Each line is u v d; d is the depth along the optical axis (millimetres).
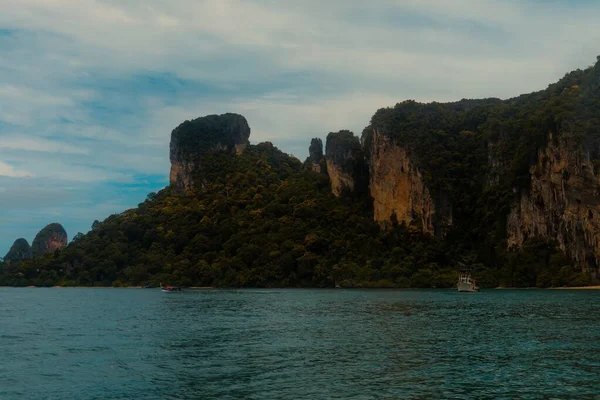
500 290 163125
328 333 59969
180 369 41312
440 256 198125
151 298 133000
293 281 192250
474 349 48469
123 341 55594
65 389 35938
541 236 178625
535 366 41031
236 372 40031
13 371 41156
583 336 55594
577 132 164000
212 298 129625
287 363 43094
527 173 187375
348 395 33625
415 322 69750
